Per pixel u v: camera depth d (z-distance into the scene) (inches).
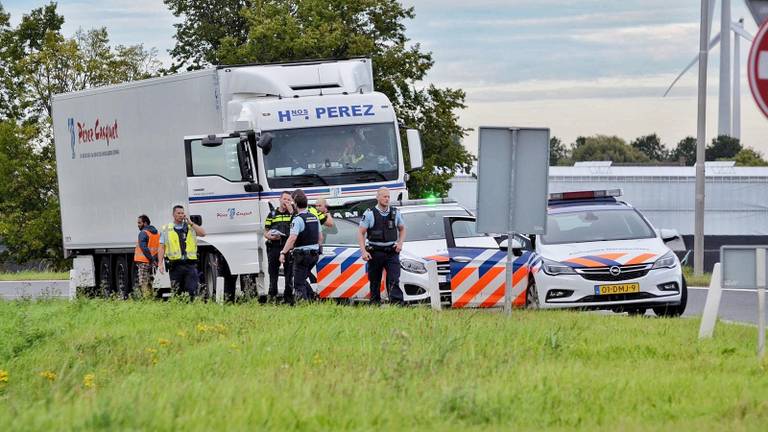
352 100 2429.9
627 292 1978.3
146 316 1905.8
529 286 2048.5
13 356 1485.0
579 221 2133.4
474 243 2144.4
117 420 799.7
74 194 3090.6
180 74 2600.9
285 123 2391.7
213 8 6791.3
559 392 992.2
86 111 2989.7
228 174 2421.3
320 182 2385.6
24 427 802.8
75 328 1771.7
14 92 7116.1
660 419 908.0
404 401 930.1
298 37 5733.3
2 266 7106.3
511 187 1712.6
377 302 2039.9
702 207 3316.9
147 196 2748.5
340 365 1167.6
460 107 6018.7
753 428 856.3
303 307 1909.4
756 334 1530.5
